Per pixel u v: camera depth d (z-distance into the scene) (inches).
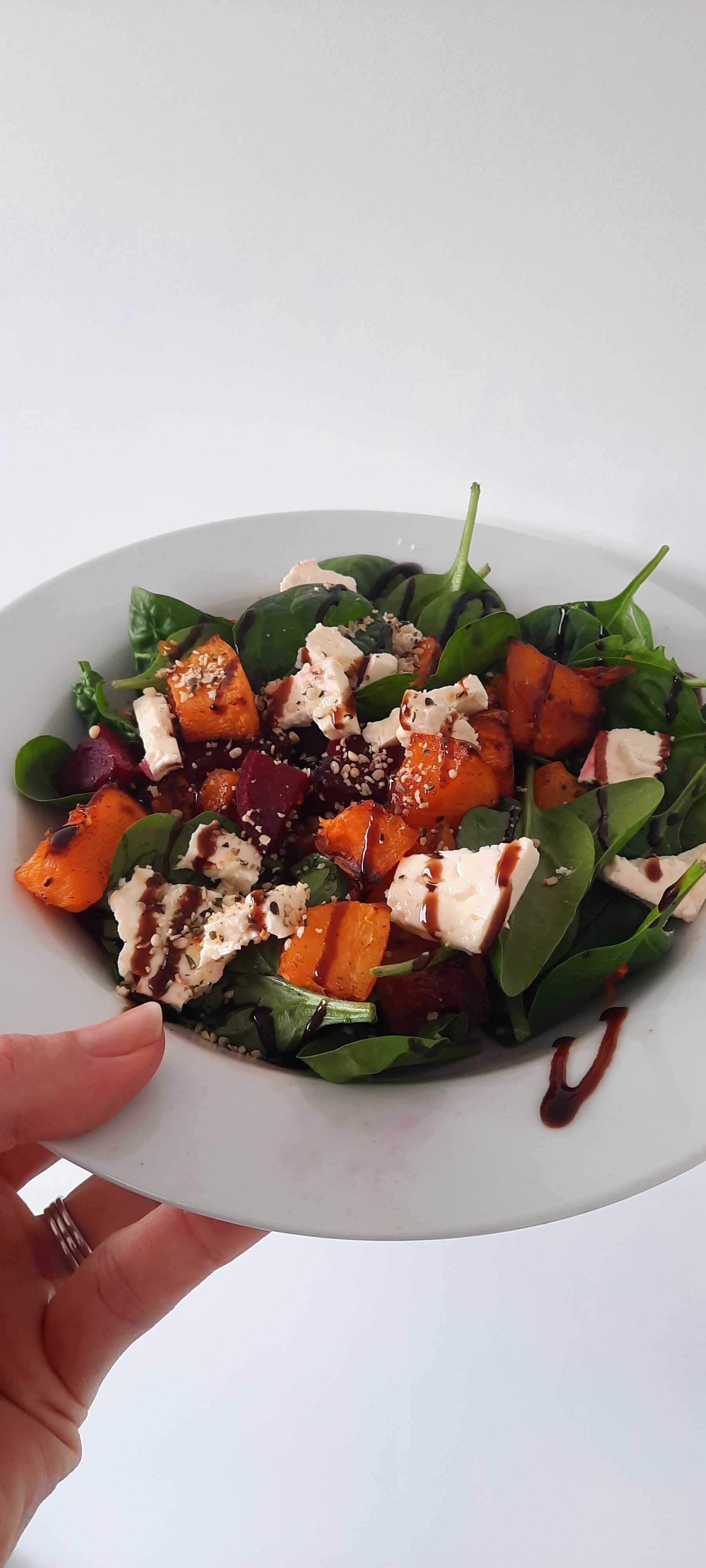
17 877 10.2
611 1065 8.9
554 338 13.5
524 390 14.0
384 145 12.8
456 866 9.8
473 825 10.5
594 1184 8.0
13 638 12.4
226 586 13.9
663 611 13.4
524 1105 8.6
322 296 14.0
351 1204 7.8
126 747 11.7
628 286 12.8
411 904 9.8
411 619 13.5
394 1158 8.2
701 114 11.6
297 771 11.1
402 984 9.7
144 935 9.9
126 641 13.1
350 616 12.6
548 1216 7.8
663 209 12.3
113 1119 8.3
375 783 11.1
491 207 12.8
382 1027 9.8
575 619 13.0
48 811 11.3
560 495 14.6
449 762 10.6
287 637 12.4
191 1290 11.3
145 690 11.9
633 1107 8.5
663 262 12.6
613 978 10.0
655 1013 9.3
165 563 13.8
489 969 10.2
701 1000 9.3
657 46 11.3
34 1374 10.9
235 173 13.4
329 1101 8.6
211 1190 7.9
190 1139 8.2
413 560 14.1
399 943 10.1
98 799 10.6
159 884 10.2
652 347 13.2
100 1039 8.3
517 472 14.7
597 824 10.6
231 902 10.1
